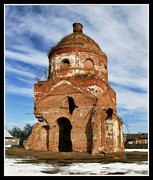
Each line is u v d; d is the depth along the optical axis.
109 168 15.17
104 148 23.55
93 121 23.02
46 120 26.19
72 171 13.77
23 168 14.66
